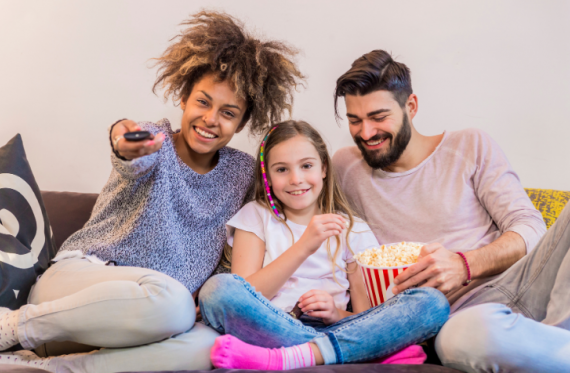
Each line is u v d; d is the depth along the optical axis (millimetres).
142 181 1156
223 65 1199
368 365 851
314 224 1136
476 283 1196
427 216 1299
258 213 1337
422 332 975
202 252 1273
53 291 1061
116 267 1070
